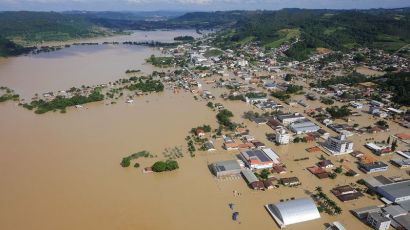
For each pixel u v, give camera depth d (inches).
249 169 5017.2
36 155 5487.2
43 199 4325.8
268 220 3924.7
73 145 5861.2
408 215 3954.2
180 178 4832.7
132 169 5068.9
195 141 6038.4
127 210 4094.5
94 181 4734.3
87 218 3949.3
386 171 5068.9
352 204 4229.8
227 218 3956.7
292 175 4911.4
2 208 4151.1
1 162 5255.9
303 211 3929.6
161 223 3860.7
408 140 6161.4
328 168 5113.2
